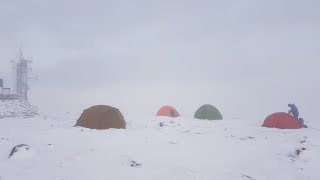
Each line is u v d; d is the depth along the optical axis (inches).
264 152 320.8
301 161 295.7
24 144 300.8
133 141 356.2
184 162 270.4
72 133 408.5
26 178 221.0
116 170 242.4
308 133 455.5
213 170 251.9
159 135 413.7
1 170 238.4
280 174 251.9
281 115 556.4
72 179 220.8
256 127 551.2
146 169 246.7
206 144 355.9
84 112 502.9
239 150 327.6
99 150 303.4
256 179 237.0
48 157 275.6
